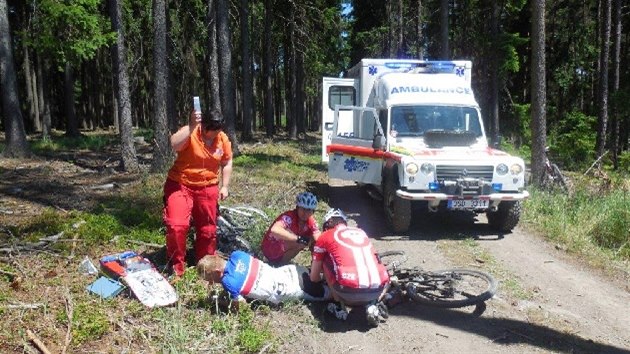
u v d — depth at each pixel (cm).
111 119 3994
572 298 620
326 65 3312
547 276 688
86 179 1170
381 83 1056
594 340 518
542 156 1223
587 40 2938
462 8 2698
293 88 3125
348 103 1262
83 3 1356
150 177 1150
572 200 1057
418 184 806
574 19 2928
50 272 559
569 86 3073
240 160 1605
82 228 695
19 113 1519
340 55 3375
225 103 1714
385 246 798
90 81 3562
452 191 805
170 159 1235
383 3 2883
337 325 520
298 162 1716
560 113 3136
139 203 900
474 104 987
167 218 566
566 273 702
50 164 1408
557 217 958
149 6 2305
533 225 933
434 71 1139
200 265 511
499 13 2450
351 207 1066
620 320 567
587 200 1043
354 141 976
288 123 3344
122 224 745
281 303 531
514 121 2511
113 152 1827
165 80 1232
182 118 2991
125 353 421
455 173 812
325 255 520
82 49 1352
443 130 934
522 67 2884
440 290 579
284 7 2841
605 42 2052
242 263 515
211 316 498
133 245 676
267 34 2827
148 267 545
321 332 502
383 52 2888
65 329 446
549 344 502
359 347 479
